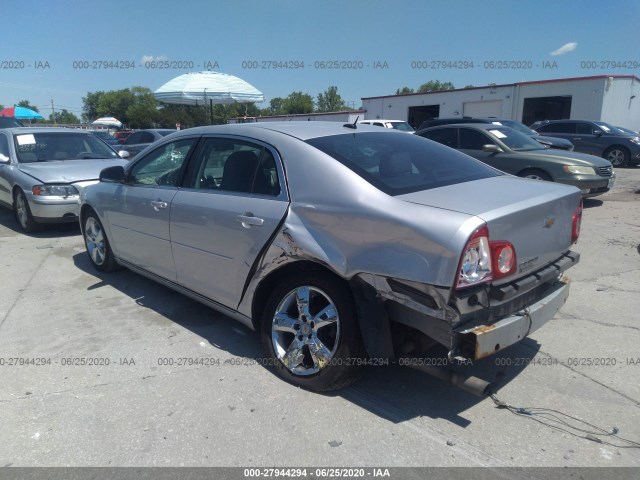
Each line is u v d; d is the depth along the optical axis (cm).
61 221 738
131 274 562
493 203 277
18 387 332
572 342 387
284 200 326
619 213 876
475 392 269
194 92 1185
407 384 332
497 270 260
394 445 272
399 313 279
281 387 329
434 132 1048
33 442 277
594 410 302
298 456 264
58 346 390
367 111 3550
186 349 384
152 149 458
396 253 268
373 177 305
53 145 852
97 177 758
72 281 542
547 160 884
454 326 258
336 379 311
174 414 301
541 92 2706
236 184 363
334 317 306
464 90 3002
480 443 273
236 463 260
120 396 321
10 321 439
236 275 355
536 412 300
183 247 401
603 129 1739
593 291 490
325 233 300
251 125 383
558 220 306
